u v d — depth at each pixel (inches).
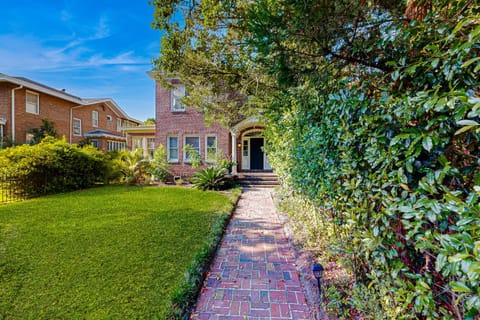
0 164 285.6
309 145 117.0
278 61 80.8
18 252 132.6
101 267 116.9
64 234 160.9
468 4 44.2
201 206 245.8
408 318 58.6
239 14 122.9
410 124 51.6
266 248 149.3
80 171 365.4
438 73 47.3
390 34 59.0
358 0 67.5
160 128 491.8
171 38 158.4
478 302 34.0
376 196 61.5
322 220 118.7
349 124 74.1
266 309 91.8
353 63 75.1
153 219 197.5
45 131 548.7
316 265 92.7
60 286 101.1
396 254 55.9
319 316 83.7
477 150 41.0
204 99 247.9
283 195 241.4
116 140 788.0
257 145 506.3
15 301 91.4
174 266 118.3
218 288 106.0
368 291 74.4
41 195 306.3
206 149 479.8
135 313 85.0
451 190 44.6
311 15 67.9
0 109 494.6
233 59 173.0
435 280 50.1
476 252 33.1
